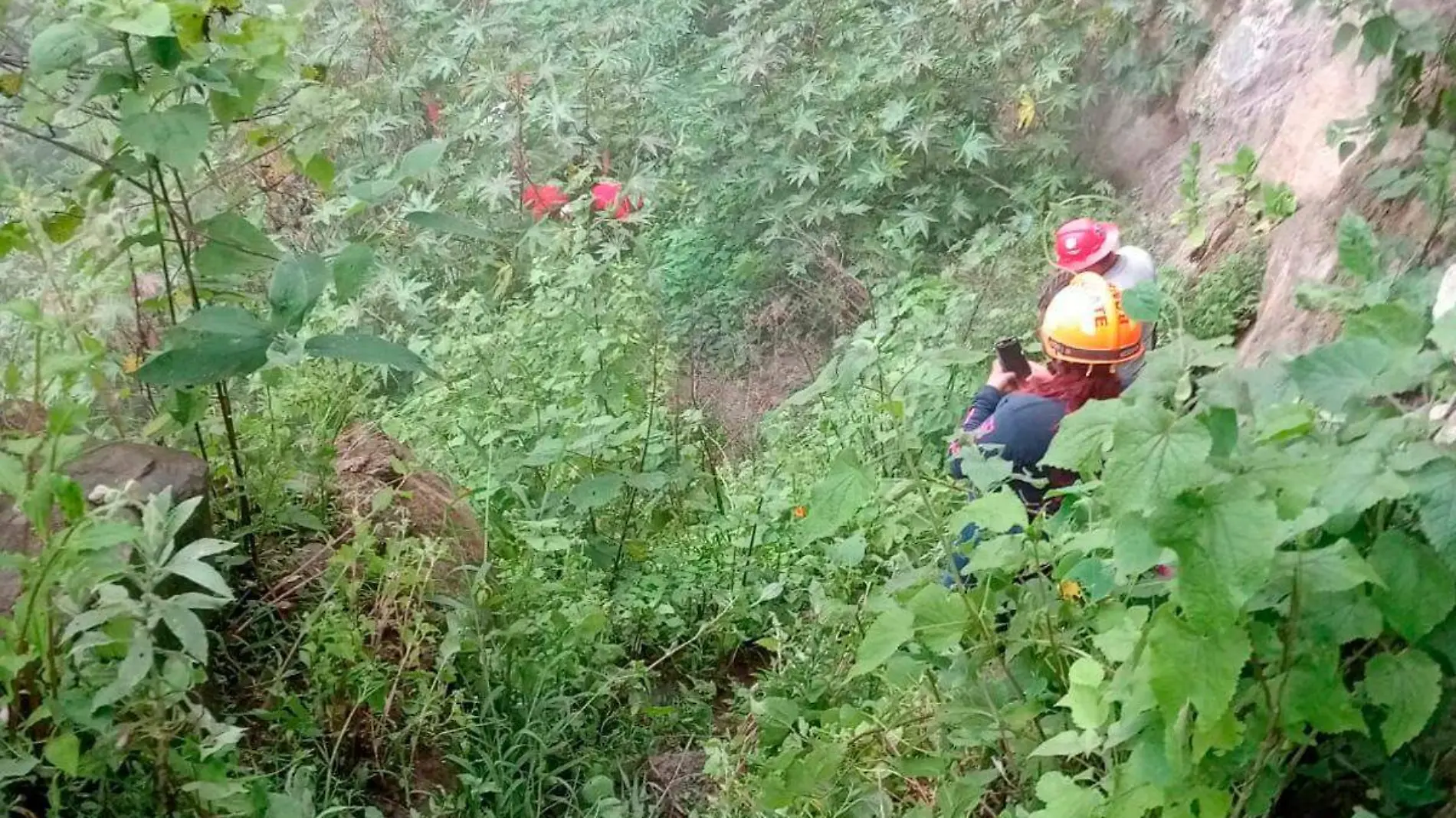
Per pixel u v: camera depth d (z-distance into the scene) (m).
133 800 1.99
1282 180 5.11
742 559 4.00
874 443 4.15
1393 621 1.58
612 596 3.69
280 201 4.34
